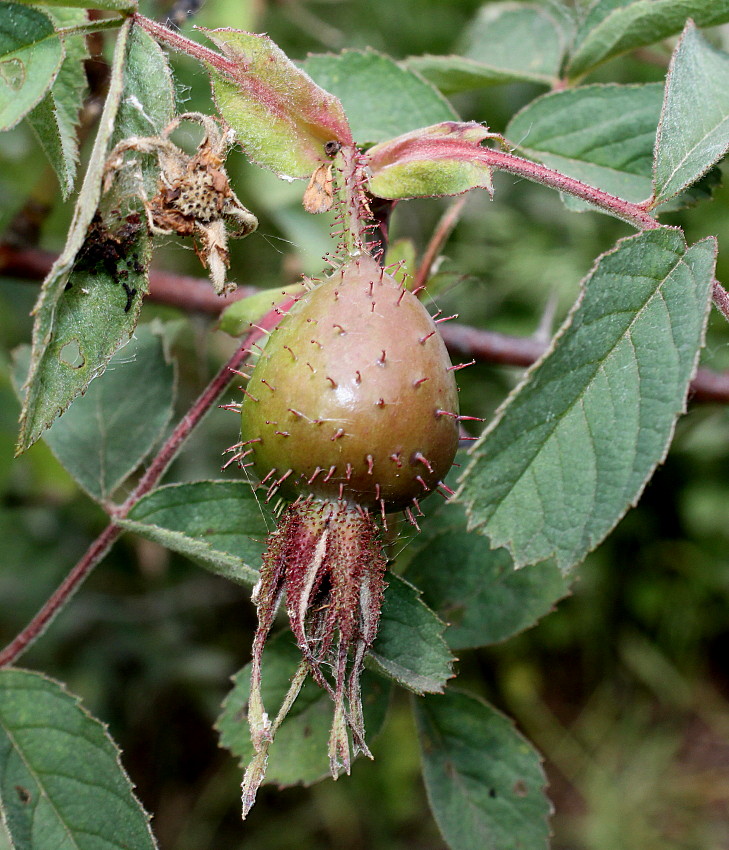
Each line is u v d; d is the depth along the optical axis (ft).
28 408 0.48
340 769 0.50
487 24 0.72
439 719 0.62
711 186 0.61
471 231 1.21
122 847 0.56
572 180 0.53
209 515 0.57
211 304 0.73
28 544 1.18
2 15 0.50
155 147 0.51
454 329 0.72
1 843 0.58
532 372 0.48
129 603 1.27
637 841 1.54
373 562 0.51
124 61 0.51
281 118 0.54
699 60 0.55
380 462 0.50
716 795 1.56
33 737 0.57
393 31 1.18
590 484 0.49
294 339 0.51
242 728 0.59
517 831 0.61
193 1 0.72
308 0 1.02
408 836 1.49
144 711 1.37
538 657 1.67
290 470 0.51
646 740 1.62
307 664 0.51
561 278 1.20
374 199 0.56
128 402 0.63
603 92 0.63
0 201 0.87
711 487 1.48
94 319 0.50
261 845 1.46
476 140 0.54
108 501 0.62
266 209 0.89
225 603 1.37
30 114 0.52
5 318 1.00
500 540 0.49
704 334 0.49
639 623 1.63
